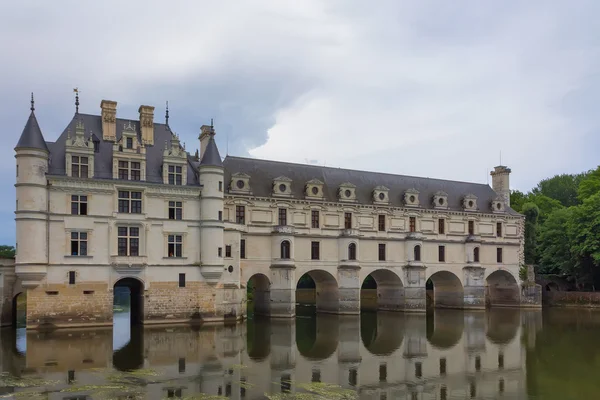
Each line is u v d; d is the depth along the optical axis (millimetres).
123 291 114375
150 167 55219
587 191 92125
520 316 70500
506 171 87688
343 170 76688
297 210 67812
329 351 42406
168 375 32281
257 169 69062
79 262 50125
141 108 57094
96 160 52781
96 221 51094
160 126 59156
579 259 82062
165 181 54750
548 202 108000
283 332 52531
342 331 54406
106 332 47875
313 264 68062
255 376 32656
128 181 52656
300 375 33438
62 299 49281
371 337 50562
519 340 49375
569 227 83812
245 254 63406
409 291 73750
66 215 49906
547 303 86000
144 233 53062
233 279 57562
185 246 54875
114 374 32219
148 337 45938
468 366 37469
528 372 35719
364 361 38562
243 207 64312
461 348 44812
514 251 84375
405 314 72375
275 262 64438
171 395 28016
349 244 70000
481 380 33375
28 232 47812
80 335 46156
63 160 51125
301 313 73562
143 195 53406
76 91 55375
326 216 69875
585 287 86688
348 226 71688
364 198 74250
